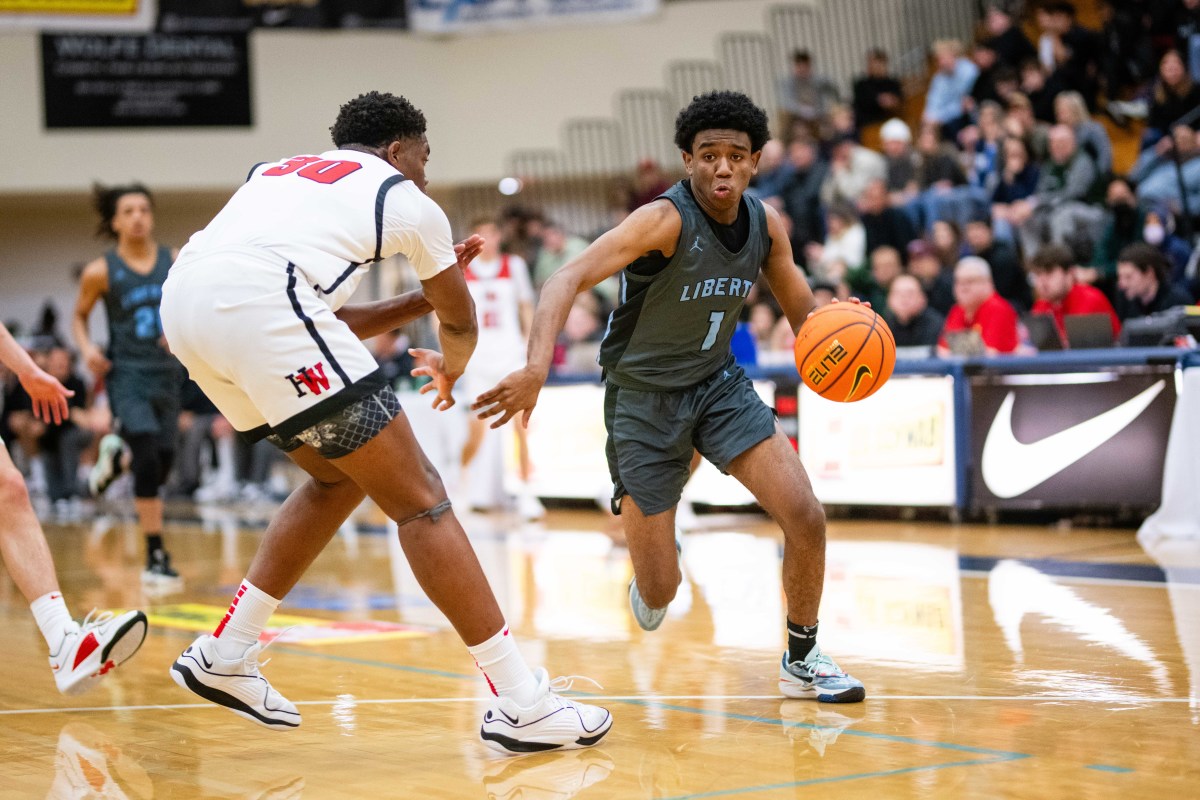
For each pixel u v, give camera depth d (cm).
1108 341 854
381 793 319
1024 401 851
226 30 1645
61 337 1767
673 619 572
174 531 1096
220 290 326
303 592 691
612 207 1540
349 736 379
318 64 1683
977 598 593
